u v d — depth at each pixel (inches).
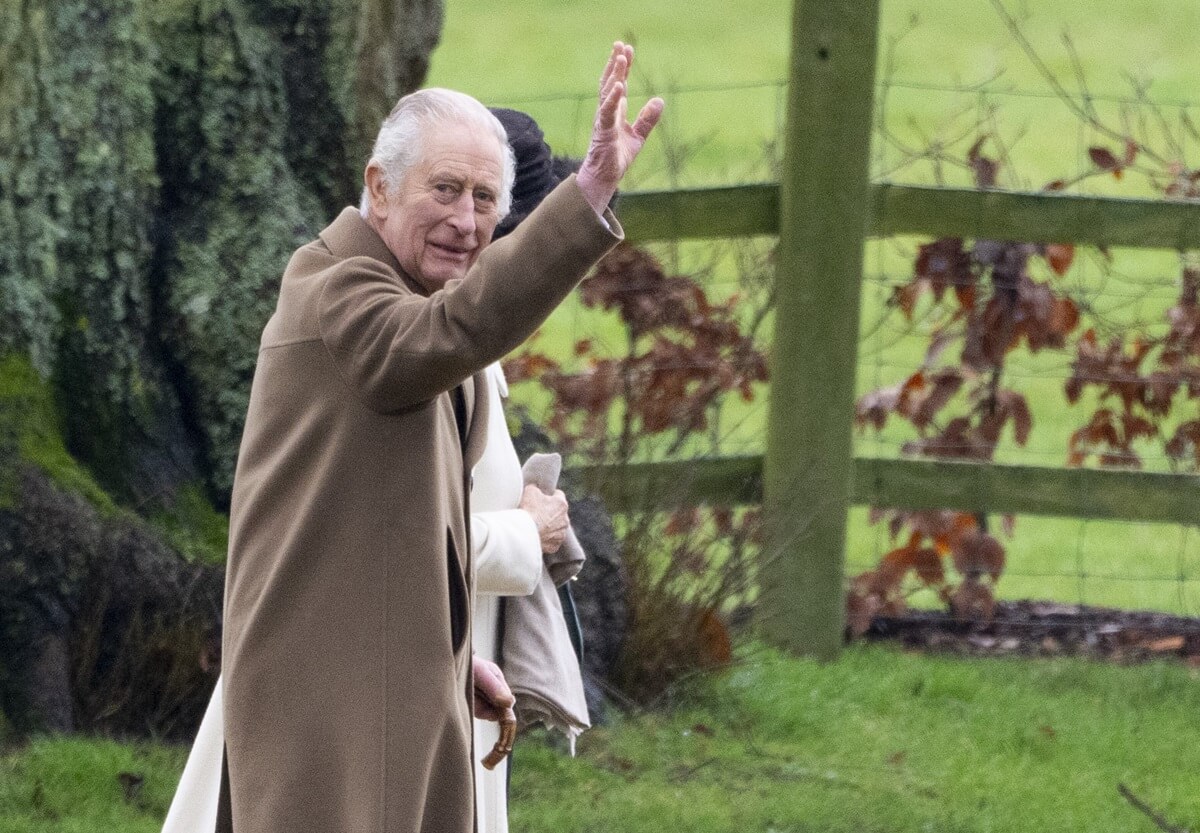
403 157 443.2
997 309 1016.2
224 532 765.9
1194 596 1141.7
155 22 773.3
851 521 1352.1
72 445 752.3
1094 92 2753.4
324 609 429.7
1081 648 1030.4
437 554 435.2
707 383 987.9
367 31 804.6
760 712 857.5
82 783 679.7
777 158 1005.2
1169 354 1032.2
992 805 758.5
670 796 748.6
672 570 877.8
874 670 946.1
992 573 1022.4
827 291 946.1
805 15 934.4
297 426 432.5
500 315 401.1
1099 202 962.1
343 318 421.1
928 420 1032.8
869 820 730.2
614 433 986.7
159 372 775.1
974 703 906.7
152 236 775.1
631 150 412.8
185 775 476.4
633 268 991.0
